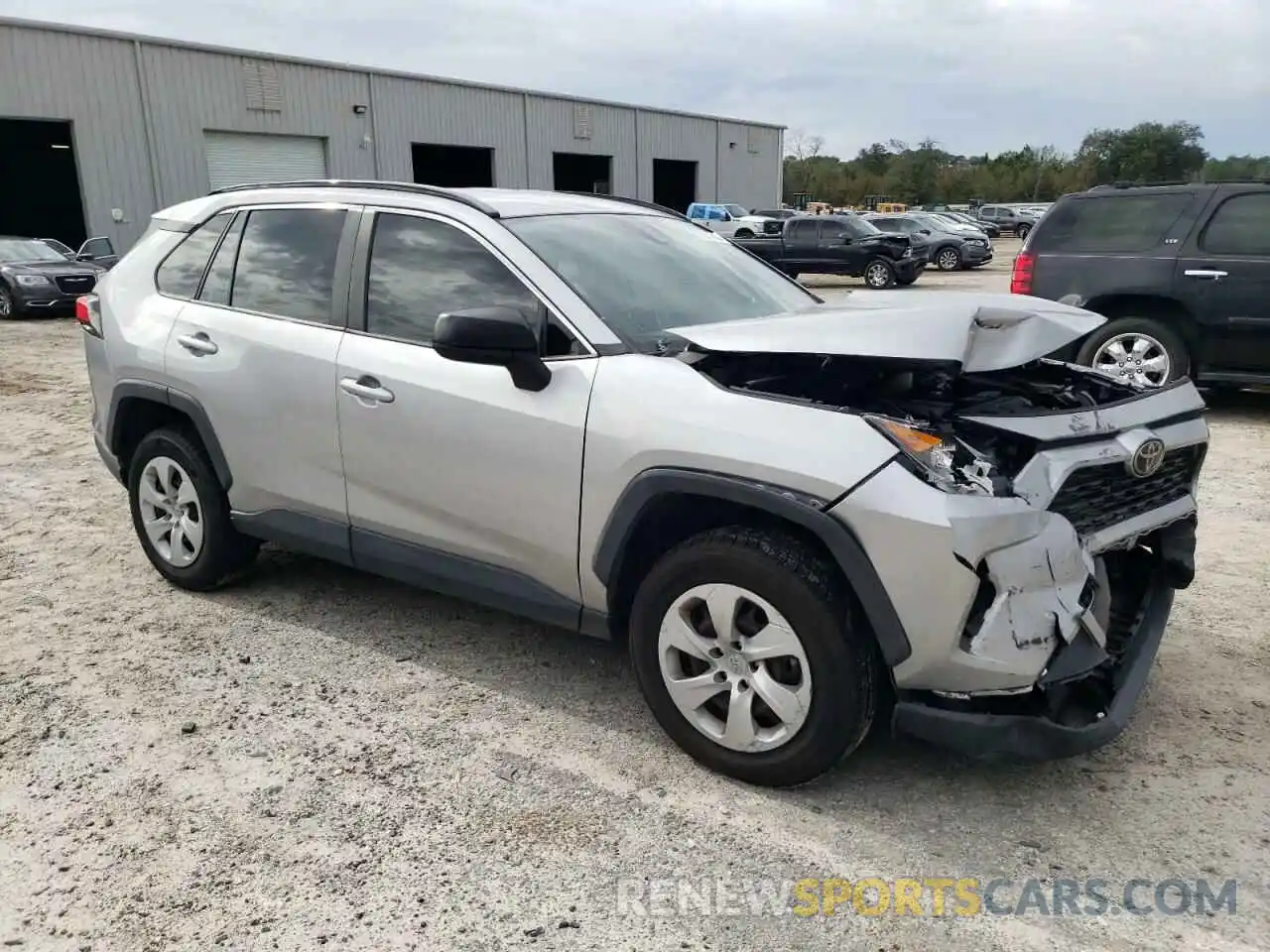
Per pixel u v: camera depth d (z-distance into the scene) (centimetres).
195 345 419
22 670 385
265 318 403
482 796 302
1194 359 781
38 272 1659
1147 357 791
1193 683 365
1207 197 763
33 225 2975
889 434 267
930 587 258
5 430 817
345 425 372
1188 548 335
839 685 277
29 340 1415
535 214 372
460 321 298
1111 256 793
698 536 301
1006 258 3397
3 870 271
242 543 448
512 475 329
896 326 289
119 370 448
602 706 356
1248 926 246
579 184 3866
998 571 258
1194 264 757
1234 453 690
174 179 2381
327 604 448
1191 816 289
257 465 407
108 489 639
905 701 277
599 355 318
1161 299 780
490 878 266
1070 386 348
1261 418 803
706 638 303
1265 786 302
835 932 246
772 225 2680
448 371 344
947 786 305
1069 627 267
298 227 405
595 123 3619
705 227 458
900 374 315
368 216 383
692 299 365
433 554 364
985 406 303
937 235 2855
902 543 259
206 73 2416
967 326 287
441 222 362
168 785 308
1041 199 8162
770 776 297
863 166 9362
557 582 332
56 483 654
